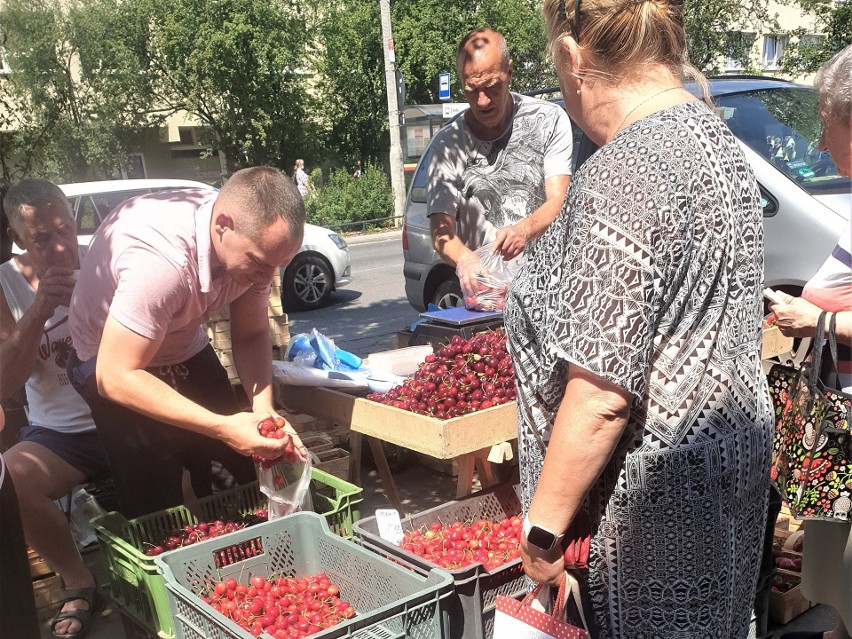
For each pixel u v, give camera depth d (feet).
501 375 9.98
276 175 8.34
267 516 9.97
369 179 64.13
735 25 49.67
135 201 8.96
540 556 5.33
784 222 14.67
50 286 9.61
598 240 4.71
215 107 73.51
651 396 4.96
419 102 84.89
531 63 66.03
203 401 10.16
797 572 10.00
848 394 6.93
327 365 11.92
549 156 12.94
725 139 5.05
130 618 8.91
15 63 57.31
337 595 8.47
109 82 64.95
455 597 7.88
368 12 81.35
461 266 13.10
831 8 46.03
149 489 9.60
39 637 7.67
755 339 5.24
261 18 71.72
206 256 8.48
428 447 9.41
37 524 9.89
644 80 5.12
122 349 8.26
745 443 5.13
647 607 5.25
